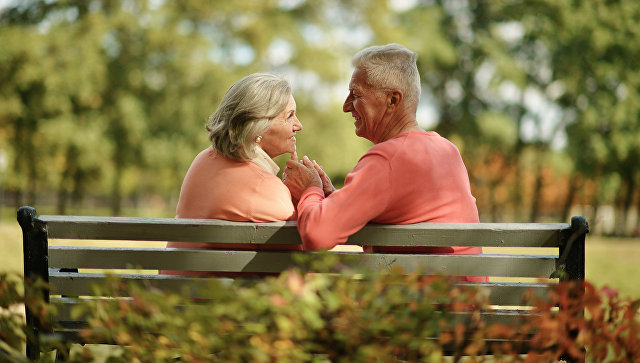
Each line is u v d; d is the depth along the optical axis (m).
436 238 2.05
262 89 2.34
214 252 2.04
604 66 26.59
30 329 1.86
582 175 27.08
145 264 2.05
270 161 2.44
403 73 2.50
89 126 23.69
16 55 23.12
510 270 2.00
